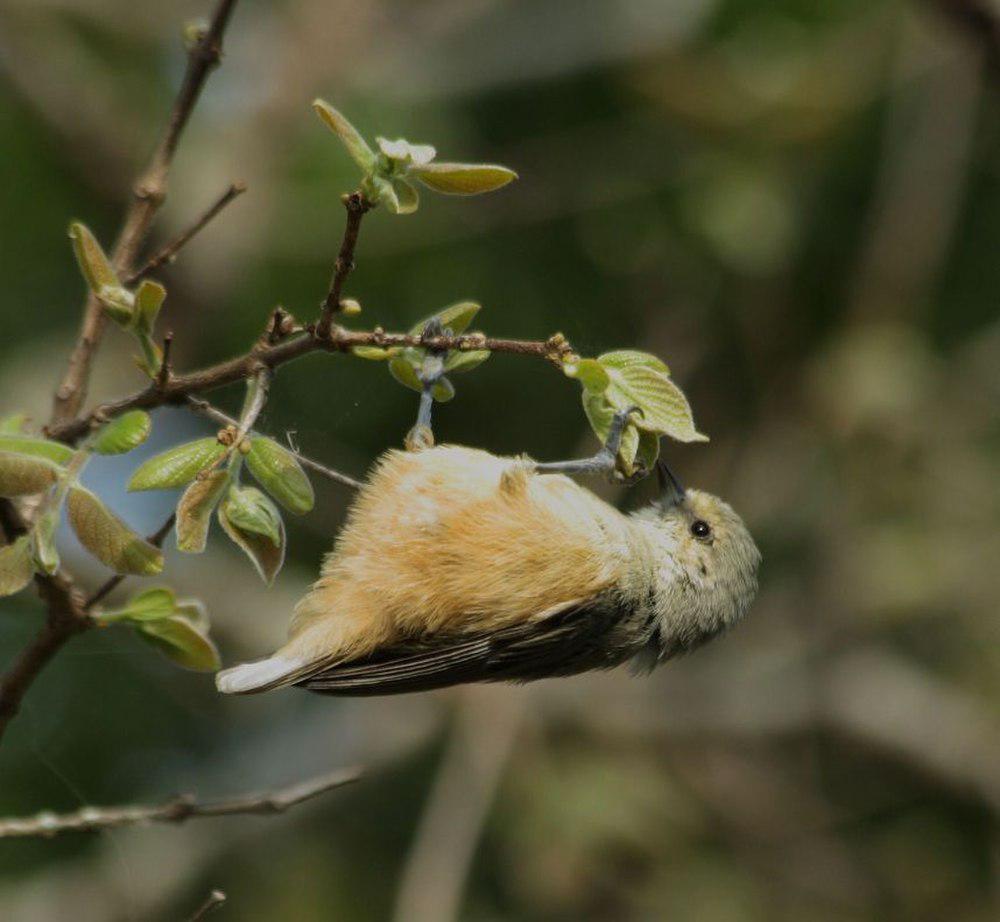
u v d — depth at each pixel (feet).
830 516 49.21
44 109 43.78
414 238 44.80
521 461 21.99
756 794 48.32
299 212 44.88
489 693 44.32
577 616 22.24
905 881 47.62
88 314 20.06
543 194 45.98
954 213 48.52
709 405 50.39
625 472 20.22
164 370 17.78
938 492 48.65
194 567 43.93
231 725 45.55
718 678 48.80
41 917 40.06
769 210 45.60
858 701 47.96
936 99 48.44
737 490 49.88
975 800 47.88
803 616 49.19
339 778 21.48
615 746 46.44
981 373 49.24
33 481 16.84
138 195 20.15
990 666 48.78
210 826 43.19
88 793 41.96
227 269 44.11
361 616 20.94
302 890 43.93
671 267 47.06
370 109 46.19
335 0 46.70
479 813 41.47
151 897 41.39
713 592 25.48
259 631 43.93
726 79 45.55
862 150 49.37
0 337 44.96
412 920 39.14
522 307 46.52
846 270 49.29
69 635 18.84
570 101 47.65
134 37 47.32
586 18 46.73
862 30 46.37
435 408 45.96
